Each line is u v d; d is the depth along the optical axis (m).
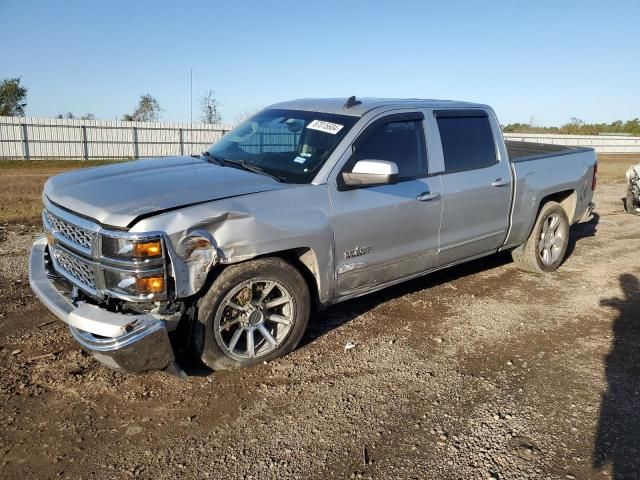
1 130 28.75
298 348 4.12
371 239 4.21
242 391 3.49
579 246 7.72
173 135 33.25
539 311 5.08
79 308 3.19
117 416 3.18
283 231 3.60
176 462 2.80
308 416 3.24
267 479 2.69
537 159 5.87
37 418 3.12
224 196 3.46
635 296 5.55
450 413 3.32
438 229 4.77
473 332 4.55
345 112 4.44
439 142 4.81
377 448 2.96
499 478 2.75
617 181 17.08
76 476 2.67
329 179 3.94
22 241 6.91
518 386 3.68
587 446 3.03
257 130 4.77
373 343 4.27
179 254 3.19
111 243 3.13
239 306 3.61
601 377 3.83
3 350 3.88
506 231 5.55
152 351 3.10
